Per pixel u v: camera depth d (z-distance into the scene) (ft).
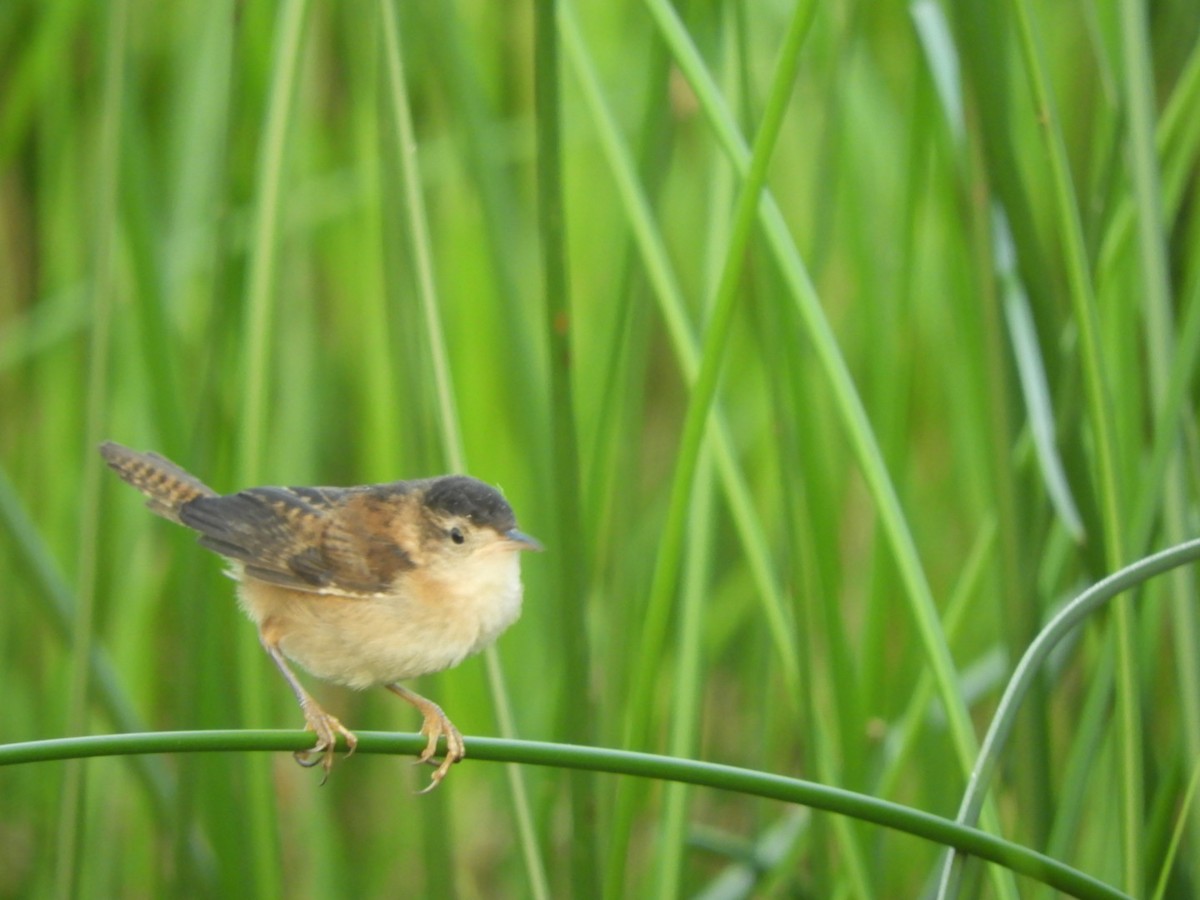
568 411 15.98
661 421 16.81
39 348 16.48
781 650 16.05
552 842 16.29
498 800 16.56
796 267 15.96
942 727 16.37
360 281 16.65
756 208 15.89
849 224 16.46
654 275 16.02
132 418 16.56
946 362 16.57
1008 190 16.01
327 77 16.69
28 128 16.67
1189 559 15.80
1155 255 15.93
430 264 16.02
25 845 16.60
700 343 16.15
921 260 16.58
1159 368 15.93
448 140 16.53
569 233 16.65
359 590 16.06
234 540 16.06
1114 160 16.07
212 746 15.75
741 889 16.38
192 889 16.14
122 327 16.53
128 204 16.21
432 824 16.14
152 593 16.60
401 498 16.08
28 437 16.62
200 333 16.55
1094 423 15.92
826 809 15.75
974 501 16.49
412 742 15.83
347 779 16.65
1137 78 15.94
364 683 16.10
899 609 16.55
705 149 16.46
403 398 16.12
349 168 16.61
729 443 16.06
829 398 16.52
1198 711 15.89
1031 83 15.93
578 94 16.63
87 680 16.07
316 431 16.60
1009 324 16.06
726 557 16.66
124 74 16.08
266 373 16.05
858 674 16.31
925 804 16.39
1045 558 16.19
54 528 16.57
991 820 15.89
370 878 16.58
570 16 16.08
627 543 16.26
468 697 16.58
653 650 15.96
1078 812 15.99
